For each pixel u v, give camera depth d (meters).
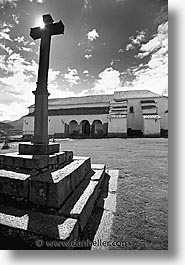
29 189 2.35
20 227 1.87
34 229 1.85
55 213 2.18
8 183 2.46
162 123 26.67
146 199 3.27
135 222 2.52
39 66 3.65
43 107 3.52
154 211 2.83
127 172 5.19
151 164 6.29
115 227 2.39
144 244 2.16
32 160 2.87
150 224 2.48
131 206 3.00
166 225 2.46
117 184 4.12
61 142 16.27
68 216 2.13
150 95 29.11
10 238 1.88
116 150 10.30
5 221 1.97
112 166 6.00
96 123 27.72
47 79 3.66
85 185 3.27
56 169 3.11
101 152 9.43
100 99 31.23
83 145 13.37
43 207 2.26
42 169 2.91
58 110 30.84
